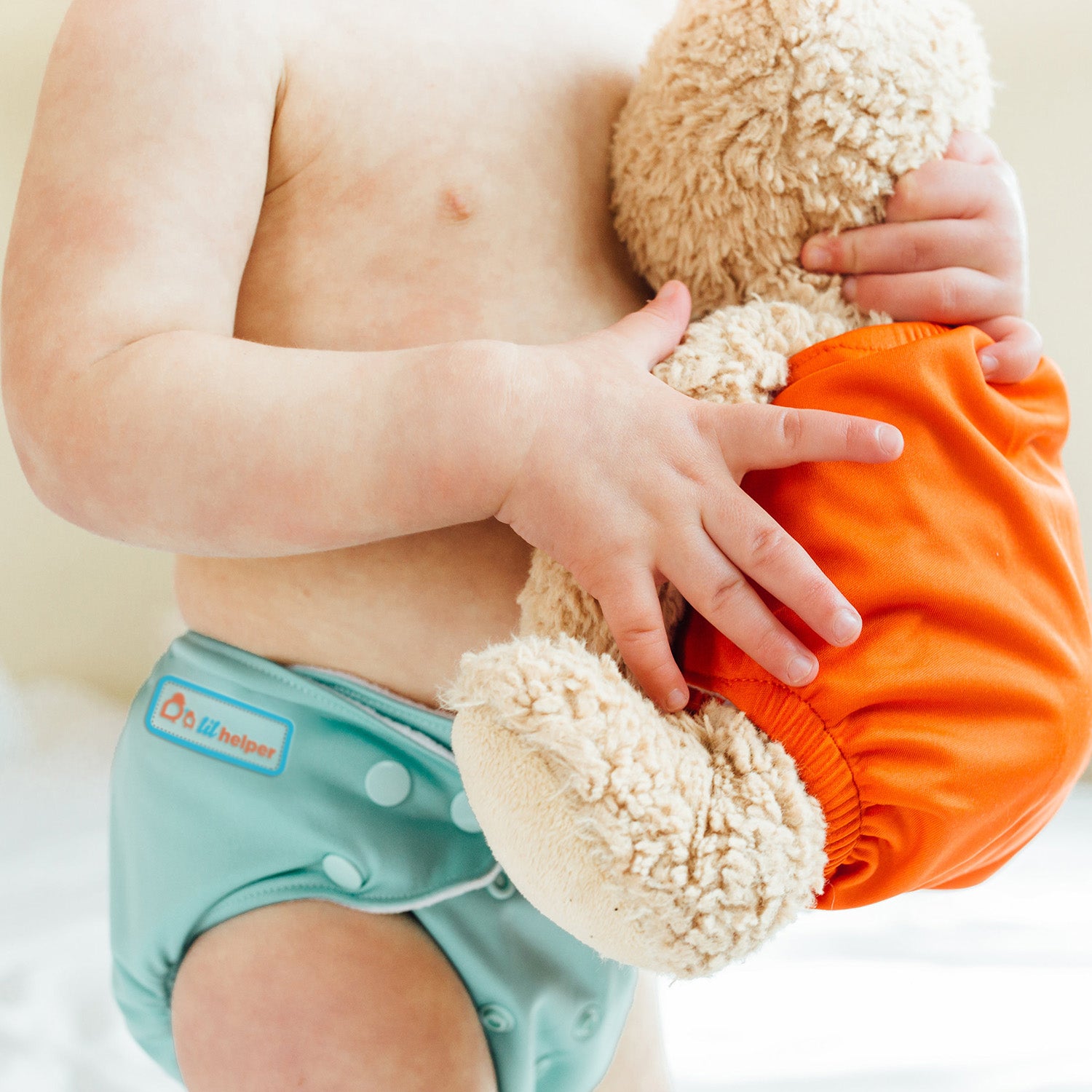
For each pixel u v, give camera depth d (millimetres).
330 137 592
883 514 490
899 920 1315
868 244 562
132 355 506
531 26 646
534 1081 690
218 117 544
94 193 527
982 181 570
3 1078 965
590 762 415
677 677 481
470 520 510
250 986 593
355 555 608
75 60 550
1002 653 485
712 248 569
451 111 608
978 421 523
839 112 530
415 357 503
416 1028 597
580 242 632
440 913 628
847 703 466
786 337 542
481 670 438
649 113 580
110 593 2041
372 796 609
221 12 555
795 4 523
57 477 521
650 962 436
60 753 1750
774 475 510
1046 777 492
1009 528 504
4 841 1465
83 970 1153
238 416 496
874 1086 991
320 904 604
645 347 527
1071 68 1803
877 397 512
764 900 432
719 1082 1004
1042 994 1146
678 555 481
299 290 598
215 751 618
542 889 434
